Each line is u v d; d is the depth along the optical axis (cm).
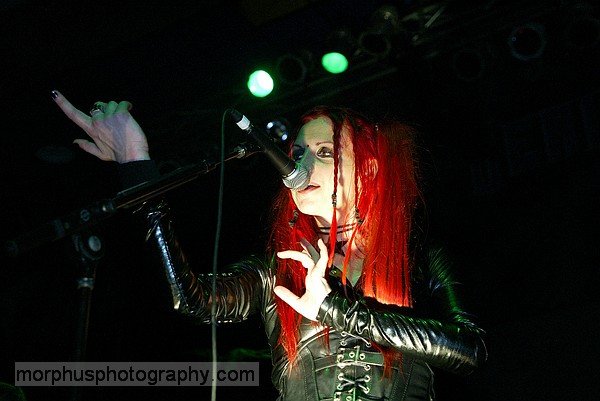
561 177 553
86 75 576
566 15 505
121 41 522
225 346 617
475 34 526
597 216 532
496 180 573
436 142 585
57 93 207
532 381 510
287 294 188
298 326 204
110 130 205
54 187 643
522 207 562
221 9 526
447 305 206
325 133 224
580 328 509
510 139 570
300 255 189
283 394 201
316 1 528
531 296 538
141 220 205
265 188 627
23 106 579
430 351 185
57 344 608
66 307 611
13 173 630
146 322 635
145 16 505
